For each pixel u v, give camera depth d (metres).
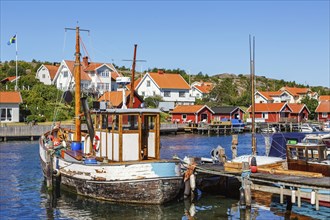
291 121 77.38
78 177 20.36
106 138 20.83
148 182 18.53
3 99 60.22
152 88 87.19
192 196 20.56
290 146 21.55
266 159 23.47
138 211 18.38
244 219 17.45
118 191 18.86
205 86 114.81
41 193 21.84
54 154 22.89
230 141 55.44
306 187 17.08
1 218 17.42
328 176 19.88
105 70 82.31
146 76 88.12
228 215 18.02
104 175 19.02
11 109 60.34
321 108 91.31
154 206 18.94
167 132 67.00
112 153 20.28
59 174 22.03
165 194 18.77
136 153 19.86
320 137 23.64
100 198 19.67
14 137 53.00
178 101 88.38
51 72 89.12
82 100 22.28
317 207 16.83
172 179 18.81
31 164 32.38
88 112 22.16
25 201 20.22
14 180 25.62
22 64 111.69
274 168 21.30
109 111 20.33
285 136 27.30
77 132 25.84
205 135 66.25
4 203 19.86
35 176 27.05
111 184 18.86
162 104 80.50
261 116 83.56
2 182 24.97
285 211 18.50
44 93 70.06
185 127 69.69
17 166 31.36
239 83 167.62
